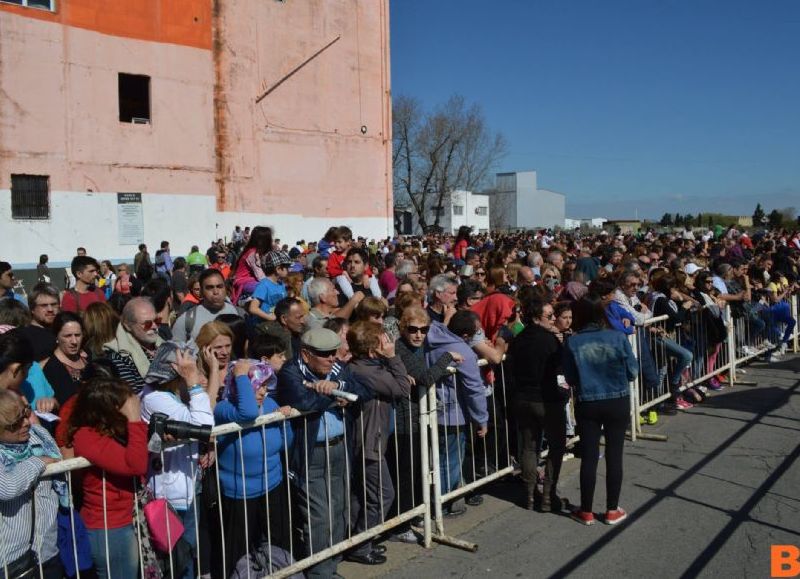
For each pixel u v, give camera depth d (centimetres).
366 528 490
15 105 2142
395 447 537
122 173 2388
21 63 2150
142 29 2425
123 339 515
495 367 642
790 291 1287
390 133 3350
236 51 2697
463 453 591
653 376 772
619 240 2272
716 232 3303
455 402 566
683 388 881
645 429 805
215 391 429
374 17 3234
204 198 2611
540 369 570
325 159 3047
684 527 541
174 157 2522
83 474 373
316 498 458
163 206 2494
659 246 1741
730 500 592
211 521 440
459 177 5991
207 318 616
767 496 598
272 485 440
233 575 426
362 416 498
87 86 2297
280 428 446
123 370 480
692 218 7625
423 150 5884
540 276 1036
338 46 3080
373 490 510
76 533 369
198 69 2581
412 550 520
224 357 441
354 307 670
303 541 466
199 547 423
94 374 464
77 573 364
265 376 438
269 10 2808
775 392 969
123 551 378
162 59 2480
